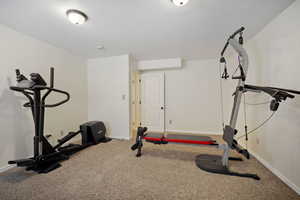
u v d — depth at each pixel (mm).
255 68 2023
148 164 1869
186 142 1970
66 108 2730
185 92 3590
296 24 1311
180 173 1632
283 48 1471
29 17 1587
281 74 1499
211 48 2670
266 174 1587
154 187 1379
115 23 1739
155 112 3803
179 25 1800
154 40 2287
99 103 3256
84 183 1445
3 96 1748
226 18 1635
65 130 2699
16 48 1895
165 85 3742
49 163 1825
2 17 1579
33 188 1361
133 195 1268
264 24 1750
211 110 3412
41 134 1753
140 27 1850
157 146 2621
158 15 1571
